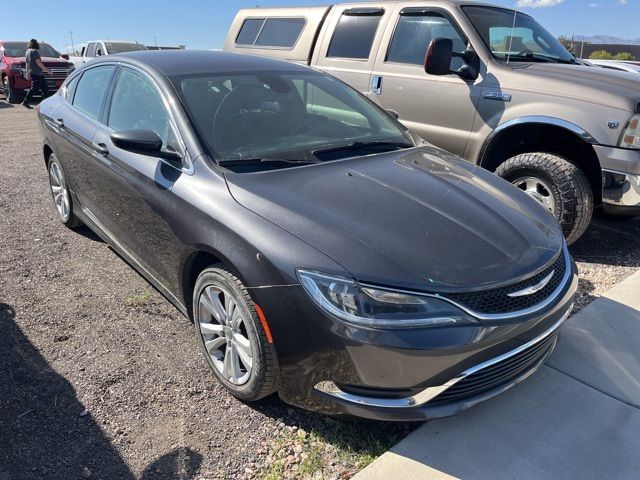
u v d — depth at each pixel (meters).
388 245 2.37
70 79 4.78
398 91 5.28
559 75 4.46
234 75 3.58
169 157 3.09
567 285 2.67
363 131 3.64
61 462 2.39
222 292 2.75
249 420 2.68
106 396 2.80
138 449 2.48
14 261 4.34
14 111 13.98
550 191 4.37
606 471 2.36
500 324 2.28
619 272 4.34
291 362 2.41
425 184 2.96
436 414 2.30
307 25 6.26
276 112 3.44
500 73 4.62
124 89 3.75
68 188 4.66
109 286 3.96
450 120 4.93
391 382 2.25
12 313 3.55
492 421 2.64
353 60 5.72
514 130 4.64
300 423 2.66
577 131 4.21
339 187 2.79
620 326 3.46
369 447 2.52
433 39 4.68
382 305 2.20
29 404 2.73
